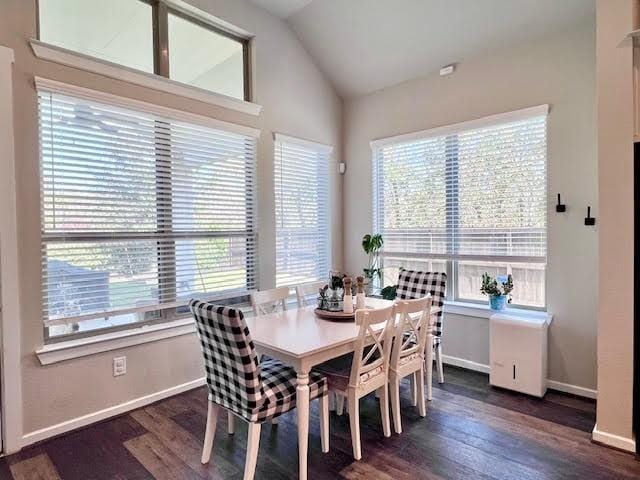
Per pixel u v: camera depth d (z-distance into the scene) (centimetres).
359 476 208
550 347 313
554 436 245
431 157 387
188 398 306
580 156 296
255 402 191
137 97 285
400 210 414
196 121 319
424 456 225
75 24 265
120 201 279
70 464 221
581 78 294
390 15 346
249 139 364
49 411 248
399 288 357
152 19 304
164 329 300
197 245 326
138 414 280
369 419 272
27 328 238
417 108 393
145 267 294
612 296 229
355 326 250
